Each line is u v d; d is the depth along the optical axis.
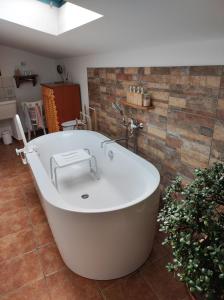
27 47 3.54
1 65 3.88
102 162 2.55
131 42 1.83
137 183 1.86
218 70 1.35
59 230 1.40
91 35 1.90
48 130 4.04
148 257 1.66
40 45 3.02
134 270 1.56
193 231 0.89
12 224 2.05
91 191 2.35
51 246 1.80
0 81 3.95
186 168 1.80
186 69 1.56
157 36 1.54
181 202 0.95
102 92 2.80
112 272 1.48
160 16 1.20
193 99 1.57
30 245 1.81
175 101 1.73
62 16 1.92
